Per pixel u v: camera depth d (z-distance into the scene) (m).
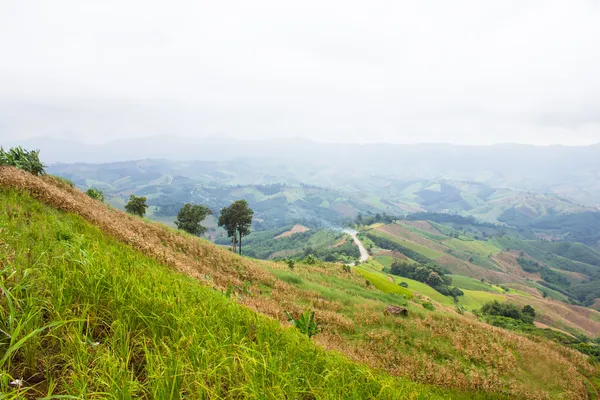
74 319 2.54
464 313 65.44
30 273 3.24
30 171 19.34
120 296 3.44
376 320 25.25
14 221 6.26
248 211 70.31
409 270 132.75
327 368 4.36
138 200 53.62
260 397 2.70
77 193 21.80
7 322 2.51
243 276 26.25
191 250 25.09
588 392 23.80
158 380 2.36
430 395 6.68
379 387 4.58
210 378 2.76
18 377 2.27
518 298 152.88
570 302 198.00
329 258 153.50
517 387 20.23
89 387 2.19
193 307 4.18
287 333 5.54
